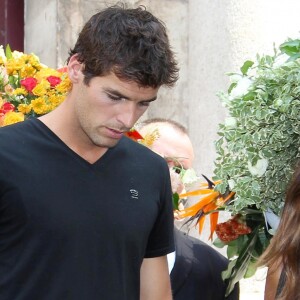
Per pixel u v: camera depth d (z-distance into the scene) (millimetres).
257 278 12680
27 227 6441
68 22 13609
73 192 6633
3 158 6523
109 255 6707
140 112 6688
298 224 7078
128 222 6828
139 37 6422
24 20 15281
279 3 12695
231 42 12680
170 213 7438
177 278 8492
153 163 7223
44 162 6629
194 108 13727
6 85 8781
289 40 7949
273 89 7641
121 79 6336
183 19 14102
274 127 7660
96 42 6438
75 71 6641
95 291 6602
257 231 8547
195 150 13648
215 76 13078
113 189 6855
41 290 6449
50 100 8289
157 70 6414
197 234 12945
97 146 6723
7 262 6473
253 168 7703
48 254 6461
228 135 7832
